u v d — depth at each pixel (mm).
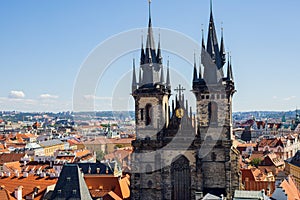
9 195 128625
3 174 157000
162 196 135125
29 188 144000
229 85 133375
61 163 193125
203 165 133500
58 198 114250
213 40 137750
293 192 127312
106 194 141500
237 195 102188
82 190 115312
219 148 132625
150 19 140125
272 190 155000
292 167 192375
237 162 133250
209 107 134250
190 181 133750
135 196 136250
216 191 132125
